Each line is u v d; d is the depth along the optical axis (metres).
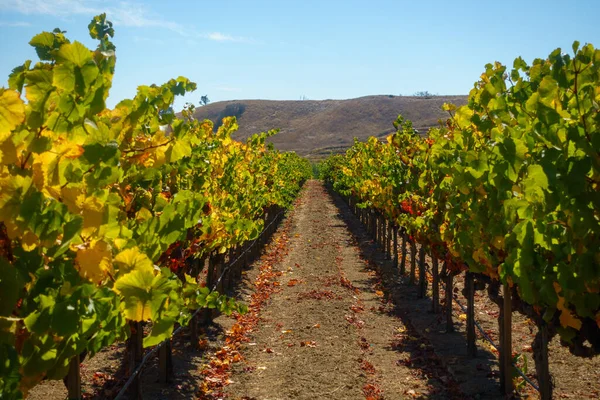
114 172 2.54
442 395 6.22
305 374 7.01
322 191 47.38
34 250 2.29
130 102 3.34
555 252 3.68
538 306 4.20
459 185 5.18
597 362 6.67
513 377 6.29
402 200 10.25
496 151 3.80
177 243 5.08
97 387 6.18
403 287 12.14
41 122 2.21
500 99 4.43
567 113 3.52
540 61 4.21
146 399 5.99
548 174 3.23
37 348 2.34
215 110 148.38
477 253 5.49
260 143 12.68
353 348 8.07
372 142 15.96
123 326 3.05
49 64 2.69
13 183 2.14
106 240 2.64
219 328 9.09
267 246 18.27
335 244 19.27
